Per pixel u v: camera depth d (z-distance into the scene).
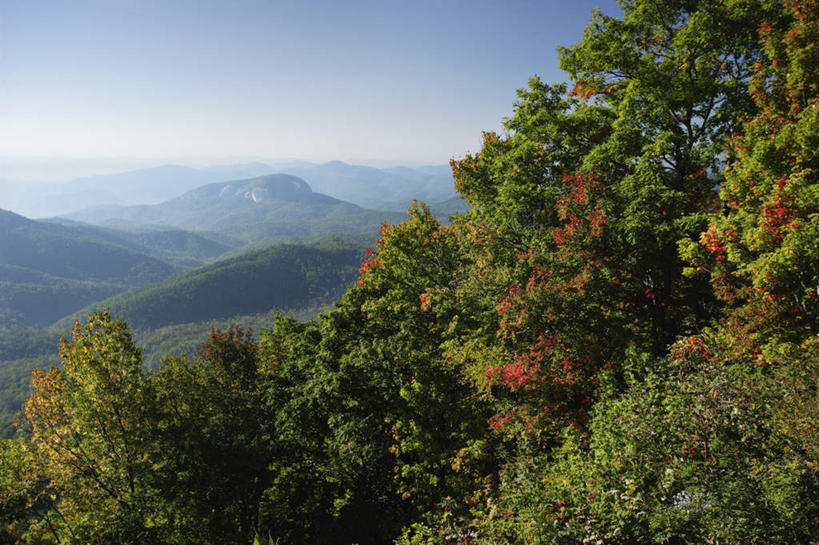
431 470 14.45
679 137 13.91
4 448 15.88
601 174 14.20
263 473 17.50
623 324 13.10
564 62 15.94
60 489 16.95
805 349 7.73
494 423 12.46
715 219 9.68
